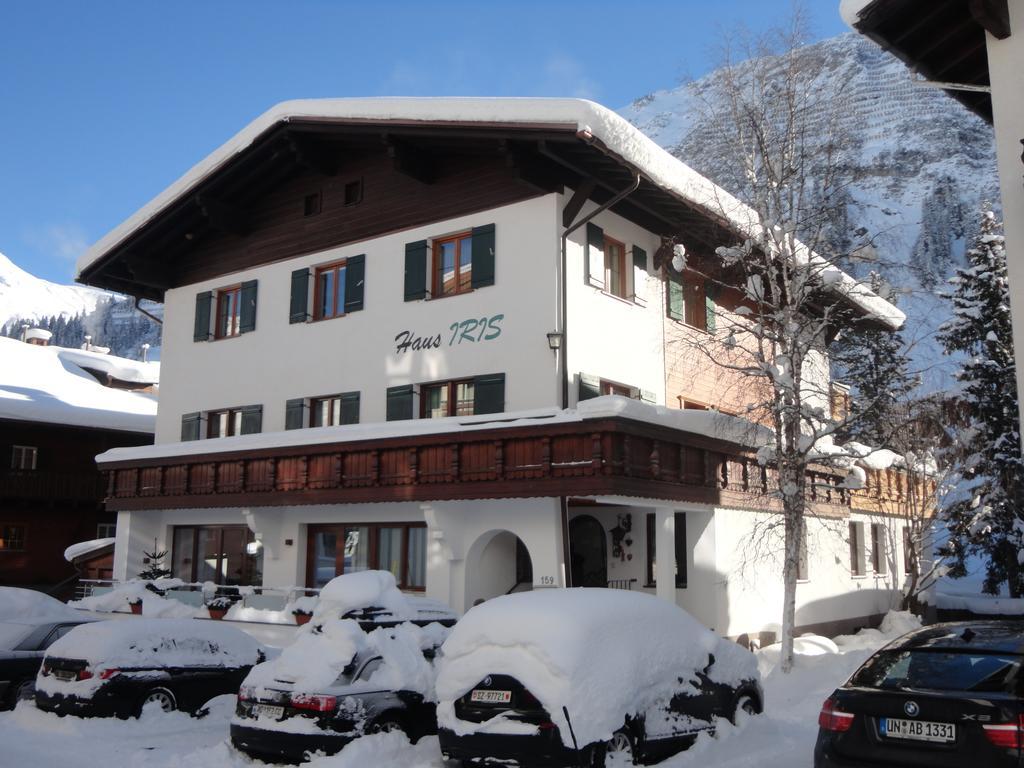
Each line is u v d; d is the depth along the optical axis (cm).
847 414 1695
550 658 748
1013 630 675
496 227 1872
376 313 2045
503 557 1819
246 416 2253
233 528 2203
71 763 893
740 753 876
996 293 3000
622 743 773
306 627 1011
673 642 866
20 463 3247
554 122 1620
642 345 1975
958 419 2577
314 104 1998
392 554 1889
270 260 2292
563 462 1509
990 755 565
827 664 1397
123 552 2258
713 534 1753
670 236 2009
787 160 1603
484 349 1845
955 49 1266
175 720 1088
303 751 841
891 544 2617
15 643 1262
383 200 2084
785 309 1562
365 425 1806
